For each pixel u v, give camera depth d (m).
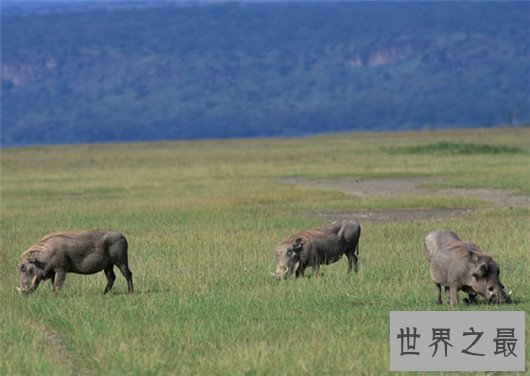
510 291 40.00
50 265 44.03
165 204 90.62
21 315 39.19
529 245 55.34
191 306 40.19
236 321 37.31
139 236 66.69
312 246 47.66
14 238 67.50
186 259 54.44
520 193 94.06
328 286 43.84
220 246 59.47
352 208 84.12
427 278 45.69
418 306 38.91
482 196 92.81
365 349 32.47
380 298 41.19
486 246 55.28
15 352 32.78
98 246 44.50
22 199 104.19
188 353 33.00
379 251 55.41
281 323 36.91
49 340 35.78
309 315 38.22
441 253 39.28
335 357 31.67
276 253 47.47
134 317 38.53
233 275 48.47
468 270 38.38
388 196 94.88
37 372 30.70
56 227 74.69
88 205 93.25
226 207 86.25
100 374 31.06
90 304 41.22
